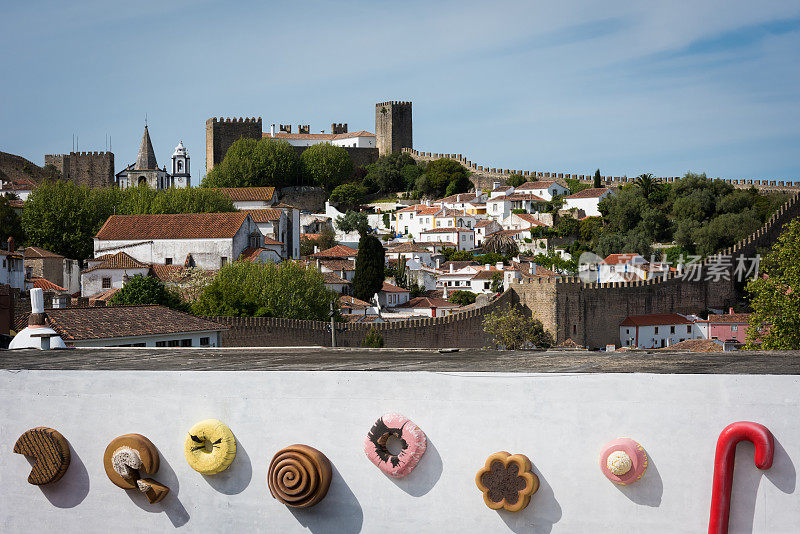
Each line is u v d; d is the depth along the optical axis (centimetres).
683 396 1395
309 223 19125
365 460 1527
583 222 17825
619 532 1421
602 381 1425
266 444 1571
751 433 1342
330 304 9275
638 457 1388
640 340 11162
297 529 1566
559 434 1442
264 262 10475
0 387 1691
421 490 1504
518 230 17925
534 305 10906
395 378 1513
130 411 1634
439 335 9275
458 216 19038
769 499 1362
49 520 1683
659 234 16038
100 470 1653
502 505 1440
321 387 1545
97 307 5375
